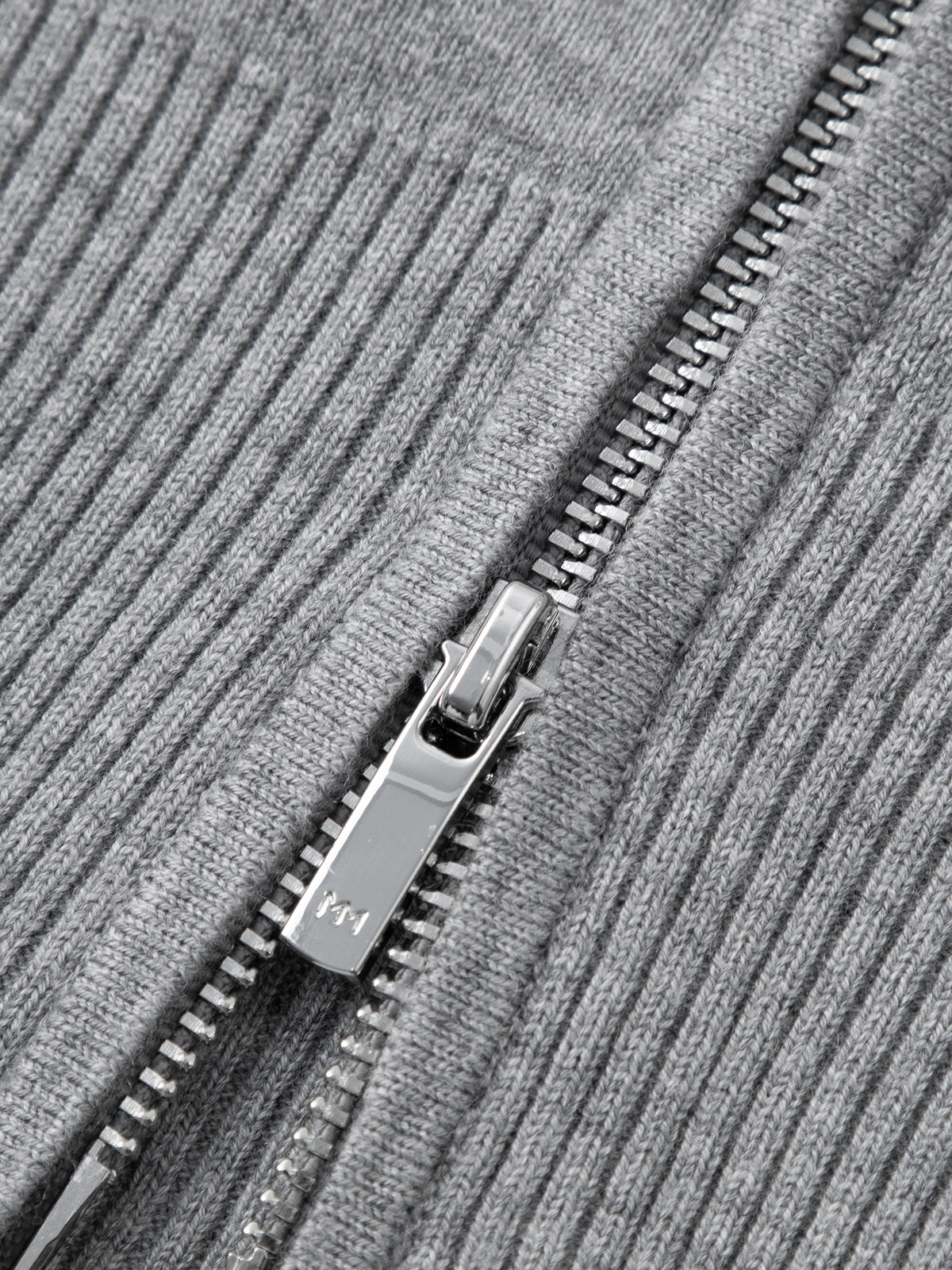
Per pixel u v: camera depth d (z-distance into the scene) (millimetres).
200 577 143
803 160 146
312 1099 130
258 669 138
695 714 133
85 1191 125
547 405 140
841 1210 126
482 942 127
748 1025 128
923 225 143
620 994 128
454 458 144
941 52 146
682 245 143
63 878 134
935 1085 127
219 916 127
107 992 127
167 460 148
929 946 129
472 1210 125
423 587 135
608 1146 126
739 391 137
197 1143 130
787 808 131
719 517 135
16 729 140
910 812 131
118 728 138
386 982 128
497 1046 127
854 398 139
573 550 139
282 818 130
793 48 148
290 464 146
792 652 134
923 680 133
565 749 130
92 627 142
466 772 129
